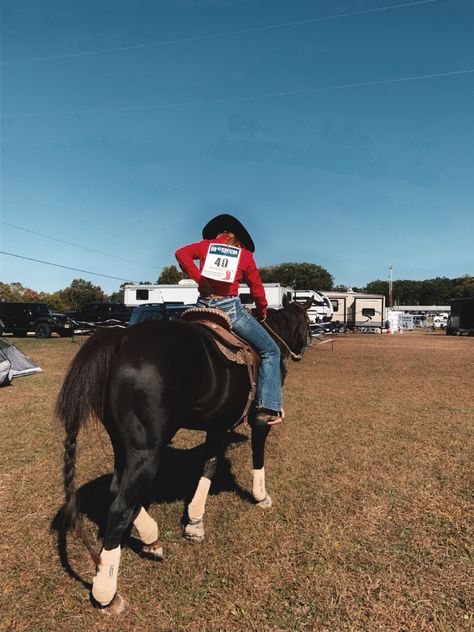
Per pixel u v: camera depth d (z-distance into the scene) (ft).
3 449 17.94
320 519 12.37
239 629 8.34
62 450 17.90
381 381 35.04
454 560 10.52
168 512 12.72
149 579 9.70
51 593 9.16
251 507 13.06
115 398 8.51
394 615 8.71
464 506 13.26
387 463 16.76
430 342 82.33
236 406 10.69
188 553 10.68
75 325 88.89
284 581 9.70
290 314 14.82
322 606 8.93
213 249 11.35
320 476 15.47
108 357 8.74
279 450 18.10
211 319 10.93
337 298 130.52
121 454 9.07
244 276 11.90
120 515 8.36
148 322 9.55
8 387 31.14
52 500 13.30
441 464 16.71
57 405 8.56
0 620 8.41
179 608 8.83
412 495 14.01
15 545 10.85
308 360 49.52
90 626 8.36
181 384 8.98
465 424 22.26
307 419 23.06
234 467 16.26
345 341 84.69
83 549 10.71
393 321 137.69
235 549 10.87
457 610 8.85
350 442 19.26
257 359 11.61
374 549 10.94
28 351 56.70
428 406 26.23
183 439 19.98
